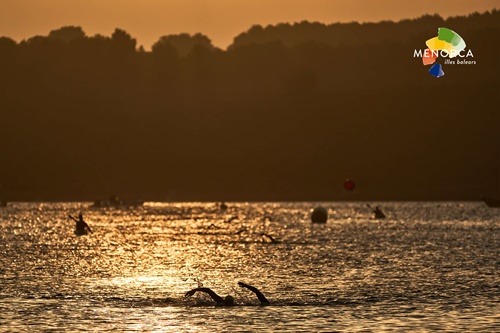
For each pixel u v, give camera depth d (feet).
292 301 365.20
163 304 355.97
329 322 318.45
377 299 370.32
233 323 316.60
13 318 324.39
